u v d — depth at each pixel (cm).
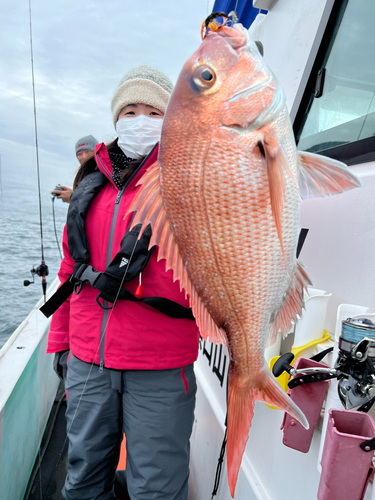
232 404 80
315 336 95
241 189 69
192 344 127
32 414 199
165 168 73
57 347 159
